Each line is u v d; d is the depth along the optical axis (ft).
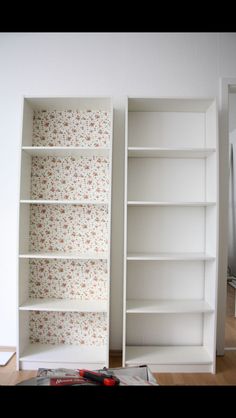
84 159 7.43
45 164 7.44
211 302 6.84
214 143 6.70
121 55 7.47
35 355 6.78
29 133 7.18
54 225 7.41
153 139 7.47
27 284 7.29
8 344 7.51
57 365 6.63
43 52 7.52
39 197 7.43
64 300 7.28
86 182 7.43
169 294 7.47
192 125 7.48
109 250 6.45
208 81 7.51
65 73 7.49
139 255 6.95
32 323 7.45
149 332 7.44
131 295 7.45
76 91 7.49
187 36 7.52
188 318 7.47
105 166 7.42
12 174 7.47
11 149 7.49
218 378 6.42
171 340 7.47
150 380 3.60
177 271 7.46
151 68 7.48
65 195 7.43
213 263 6.70
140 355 6.86
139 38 7.50
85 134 7.44
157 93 7.47
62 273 7.42
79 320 7.41
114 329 7.39
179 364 6.59
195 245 7.48
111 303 7.39
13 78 7.51
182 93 7.50
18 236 6.55
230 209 15.26
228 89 7.48
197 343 7.49
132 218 7.43
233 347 7.90
